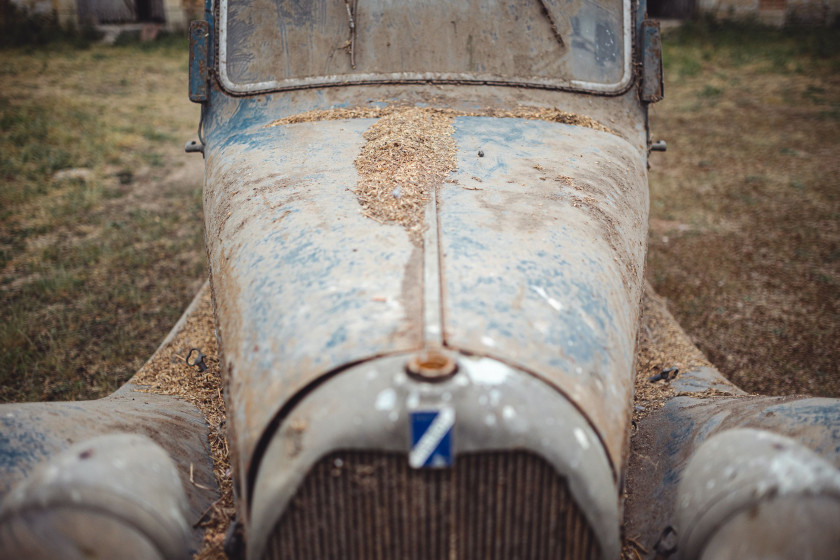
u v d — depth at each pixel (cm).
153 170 724
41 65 1298
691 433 195
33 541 121
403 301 151
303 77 273
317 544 137
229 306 180
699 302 441
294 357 147
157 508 130
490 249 169
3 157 726
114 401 221
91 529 122
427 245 169
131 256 500
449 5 275
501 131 246
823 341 393
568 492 134
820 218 584
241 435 148
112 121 916
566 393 141
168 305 435
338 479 133
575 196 206
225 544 152
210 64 276
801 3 1535
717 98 1061
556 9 277
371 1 274
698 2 1580
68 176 689
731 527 130
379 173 208
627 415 159
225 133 265
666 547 150
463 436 129
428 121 245
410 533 136
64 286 451
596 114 273
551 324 153
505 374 135
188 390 262
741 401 202
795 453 134
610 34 280
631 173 242
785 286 464
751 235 552
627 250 202
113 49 1499
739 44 1446
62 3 1605
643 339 329
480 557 138
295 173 215
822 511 124
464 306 149
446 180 204
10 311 418
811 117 939
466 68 276
